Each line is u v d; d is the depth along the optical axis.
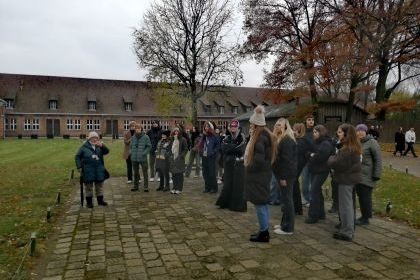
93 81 66.12
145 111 65.44
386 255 5.68
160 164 11.24
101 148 9.35
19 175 14.91
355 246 6.09
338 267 5.22
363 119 35.66
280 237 6.59
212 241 6.40
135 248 6.08
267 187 6.21
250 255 5.70
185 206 9.17
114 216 8.20
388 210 8.29
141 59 26.66
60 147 33.12
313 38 30.61
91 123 63.09
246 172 6.26
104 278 4.94
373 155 7.18
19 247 6.15
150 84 28.06
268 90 32.72
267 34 31.00
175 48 26.08
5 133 58.56
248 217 8.05
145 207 9.09
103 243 6.35
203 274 5.02
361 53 26.30
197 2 25.94
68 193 10.89
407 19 26.02
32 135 55.81
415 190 10.79
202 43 26.38
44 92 62.22
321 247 6.04
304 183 9.47
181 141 10.74
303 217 8.05
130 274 5.05
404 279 4.83
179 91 27.64
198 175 14.58
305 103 33.03
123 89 66.75
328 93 38.12
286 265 5.30
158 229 7.16
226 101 69.94
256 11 31.58
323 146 7.40
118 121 64.25
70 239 6.58
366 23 26.47
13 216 8.15
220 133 13.77
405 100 29.52
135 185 11.39
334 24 28.30
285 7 31.22
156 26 26.19
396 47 27.25
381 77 31.03
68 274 5.09
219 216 8.14
